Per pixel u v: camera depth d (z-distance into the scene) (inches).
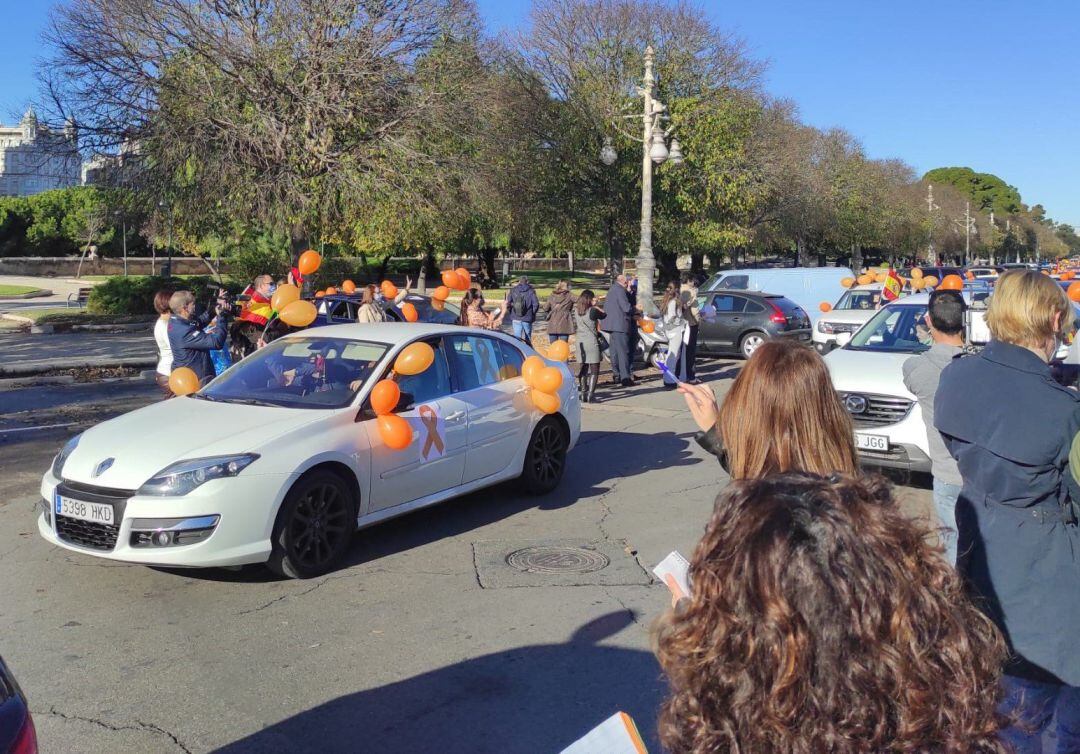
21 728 85.8
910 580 57.6
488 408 295.6
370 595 224.2
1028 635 112.3
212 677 179.5
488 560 250.5
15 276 2220.7
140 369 678.5
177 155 869.2
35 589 227.8
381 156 940.0
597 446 413.7
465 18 987.9
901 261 3238.2
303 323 303.6
